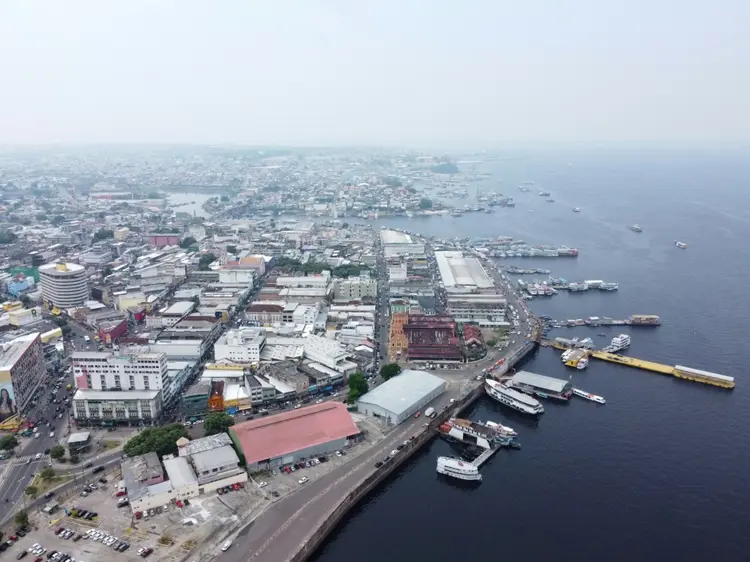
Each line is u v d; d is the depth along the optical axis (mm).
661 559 186250
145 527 192000
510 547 192625
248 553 180625
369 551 191125
